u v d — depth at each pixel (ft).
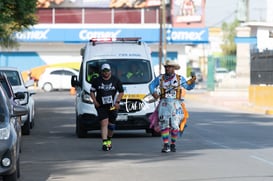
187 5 420.36
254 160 88.79
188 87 96.94
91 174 77.41
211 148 103.60
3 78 96.89
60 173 78.54
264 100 231.50
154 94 97.09
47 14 417.28
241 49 348.79
